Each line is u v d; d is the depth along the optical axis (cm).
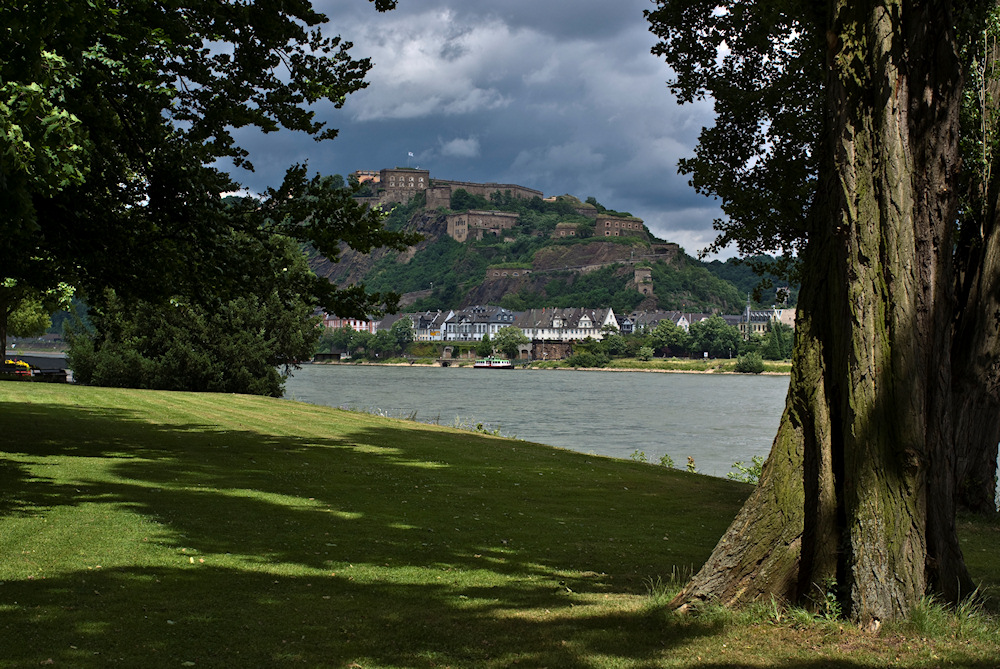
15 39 879
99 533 1021
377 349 19962
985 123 1459
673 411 6022
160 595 784
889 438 699
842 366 733
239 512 1225
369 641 675
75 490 1311
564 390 8919
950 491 723
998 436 1583
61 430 2152
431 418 4966
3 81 909
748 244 1766
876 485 697
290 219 1906
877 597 682
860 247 725
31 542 959
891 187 723
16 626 667
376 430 2741
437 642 675
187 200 1761
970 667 590
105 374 4206
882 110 731
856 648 633
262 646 654
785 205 1592
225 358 4316
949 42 743
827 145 816
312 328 4584
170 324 4244
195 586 822
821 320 770
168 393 3809
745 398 7931
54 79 1119
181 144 1761
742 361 15100
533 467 2033
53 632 658
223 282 1917
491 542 1142
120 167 1723
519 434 4206
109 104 1639
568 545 1152
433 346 19900
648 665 612
